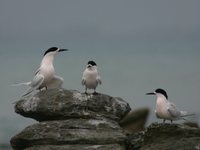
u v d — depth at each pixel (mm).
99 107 16828
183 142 15820
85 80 17312
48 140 16156
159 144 16016
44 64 17500
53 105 16562
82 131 16234
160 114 17359
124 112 17094
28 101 16734
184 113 17609
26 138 16312
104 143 16078
